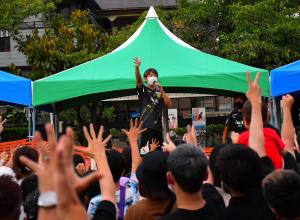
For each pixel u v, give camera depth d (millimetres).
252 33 14992
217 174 2553
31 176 3486
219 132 16375
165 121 6590
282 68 7270
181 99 24266
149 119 6484
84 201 2938
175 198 2773
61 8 25516
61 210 1421
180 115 24141
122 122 21141
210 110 23984
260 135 2885
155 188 2744
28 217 3064
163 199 2760
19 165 3918
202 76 7066
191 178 2354
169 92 8914
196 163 2373
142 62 7387
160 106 6551
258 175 2473
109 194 2449
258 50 14789
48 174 1497
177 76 7047
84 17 18250
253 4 16031
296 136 4328
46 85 7121
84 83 7070
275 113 7484
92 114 14758
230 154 2467
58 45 16344
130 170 4297
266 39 15062
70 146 1400
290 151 3498
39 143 1818
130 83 7043
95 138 2619
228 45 14852
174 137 12047
